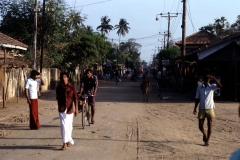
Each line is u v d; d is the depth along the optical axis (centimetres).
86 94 1283
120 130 1212
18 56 2644
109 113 1677
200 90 989
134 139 1065
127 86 4144
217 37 4453
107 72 7012
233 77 2517
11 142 1009
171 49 5931
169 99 2498
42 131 1182
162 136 1118
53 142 1010
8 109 1798
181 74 2936
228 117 1580
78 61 4353
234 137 1114
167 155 875
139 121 1436
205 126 1324
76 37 3750
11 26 3341
